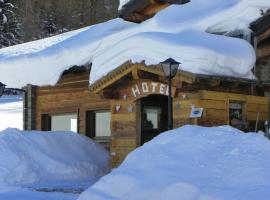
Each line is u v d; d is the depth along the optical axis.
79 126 17.81
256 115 13.35
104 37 16.20
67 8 58.50
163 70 11.23
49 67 17.34
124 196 7.25
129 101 13.84
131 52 13.06
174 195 6.78
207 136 8.05
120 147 13.99
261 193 6.32
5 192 11.74
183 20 14.30
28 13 57.81
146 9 16.62
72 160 14.76
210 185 6.71
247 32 13.48
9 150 13.70
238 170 6.93
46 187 12.45
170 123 11.12
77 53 16.56
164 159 7.68
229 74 12.42
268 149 7.39
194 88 12.45
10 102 42.34
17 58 18.52
